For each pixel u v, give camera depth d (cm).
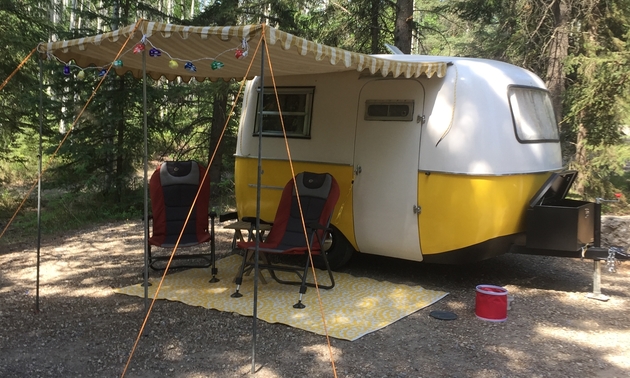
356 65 394
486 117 466
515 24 1128
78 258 625
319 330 399
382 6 1107
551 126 549
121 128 962
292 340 383
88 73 811
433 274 564
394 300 470
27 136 1080
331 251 563
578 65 927
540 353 365
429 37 1852
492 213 465
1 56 888
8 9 899
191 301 462
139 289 495
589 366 346
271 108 591
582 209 467
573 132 1037
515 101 496
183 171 557
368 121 518
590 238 485
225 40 365
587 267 605
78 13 970
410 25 1015
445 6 1274
